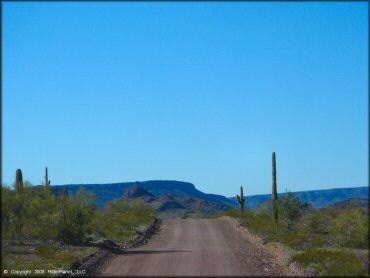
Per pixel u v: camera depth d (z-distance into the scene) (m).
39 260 28.19
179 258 27.70
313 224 43.03
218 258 27.67
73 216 37.44
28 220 36.09
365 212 35.94
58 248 32.50
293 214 46.75
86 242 37.69
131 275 22.00
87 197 39.19
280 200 47.53
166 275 21.58
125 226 49.25
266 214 53.56
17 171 41.69
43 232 36.38
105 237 42.09
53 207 37.56
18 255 30.12
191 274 21.73
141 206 62.75
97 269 25.28
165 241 39.94
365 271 23.22
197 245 35.69
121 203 62.41
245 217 57.12
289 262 26.11
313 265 24.20
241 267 24.41
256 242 37.97
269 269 24.55
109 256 30.20
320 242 33.75
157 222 63.03
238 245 35.72
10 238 34.28
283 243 34.41
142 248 35.00
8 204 34.72
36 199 37.38
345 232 33.88
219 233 45.88
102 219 45.94
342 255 24.52
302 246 33.19
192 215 112.81
